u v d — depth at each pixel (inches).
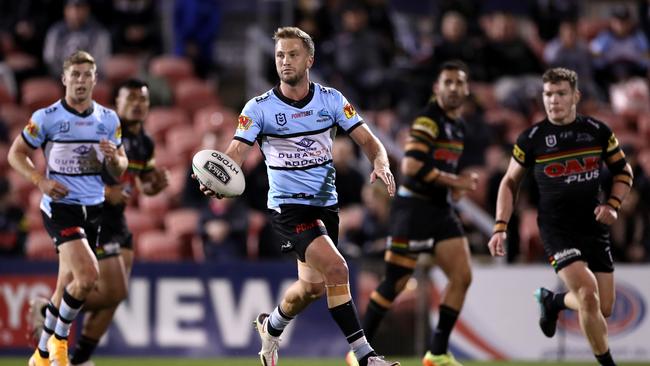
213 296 1453.0
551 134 1018.7
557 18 2380.7
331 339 1461.6
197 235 1654.8
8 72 2081.7
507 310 1465.3
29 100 2016.5
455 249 1168.2
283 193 902.4
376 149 896.9
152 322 1441.9
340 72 2037.4
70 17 2059.5
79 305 995.3
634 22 2369.6
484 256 1571.1
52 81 2068.2
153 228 1739.7
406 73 2020.2
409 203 1176.2
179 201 1776.6
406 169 1156.5
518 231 1596.9
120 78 2087.8
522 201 1690.5
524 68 2153.1
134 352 1435.8
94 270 995.9
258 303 1457.9
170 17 2396.7
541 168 1024.2
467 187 1151.6
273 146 899.4
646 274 1473.9
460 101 1166.3
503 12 2215.8
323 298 1466.5
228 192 856.3
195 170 859.4
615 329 1466.5
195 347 1445.6
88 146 1029.8
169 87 2122.3
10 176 1843.0
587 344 1460.4
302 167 896.9
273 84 2116.1
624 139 2048.5
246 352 1451.8
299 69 880.9
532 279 1469.0
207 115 2020.2
